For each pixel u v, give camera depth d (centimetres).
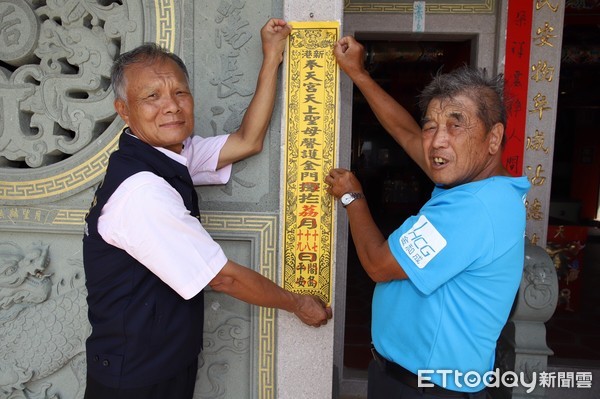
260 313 161
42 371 167
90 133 160
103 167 160
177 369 122
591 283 525
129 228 108
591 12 418
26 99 160
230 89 157
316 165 151
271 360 162
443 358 118
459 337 117
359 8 268
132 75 117
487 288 115
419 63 604
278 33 143
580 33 485
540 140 277
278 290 132
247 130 148
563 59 491
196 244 112
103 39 158
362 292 482
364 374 296
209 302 164
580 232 417
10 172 162
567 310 423
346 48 146
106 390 117
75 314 165
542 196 281
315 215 153
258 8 154
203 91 158
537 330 204
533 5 265
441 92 115
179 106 120
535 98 273
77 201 163
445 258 112
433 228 113
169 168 120
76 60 158
